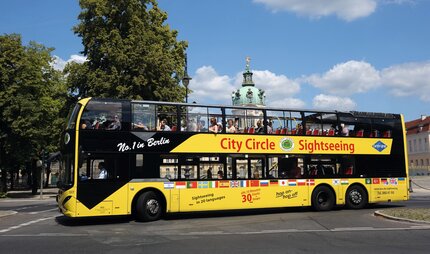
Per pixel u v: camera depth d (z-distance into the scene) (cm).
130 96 3244
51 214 1966
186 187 1633
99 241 1140
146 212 1574
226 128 1733
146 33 3534
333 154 1917
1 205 2727
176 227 1422
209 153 1686
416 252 966
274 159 1797
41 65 3950
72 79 3547
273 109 1833
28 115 3450
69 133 1537
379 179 1997
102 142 1536
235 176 1720
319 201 1878
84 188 1494
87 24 3547
